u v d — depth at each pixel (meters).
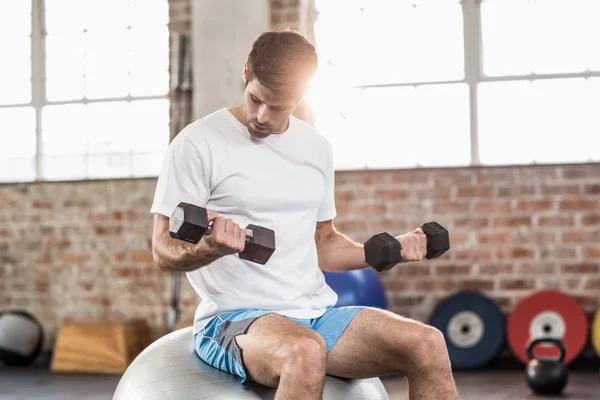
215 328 2.20
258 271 2.19
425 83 5.97
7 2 6.72
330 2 6.09
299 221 2.25
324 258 2.43
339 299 4.79
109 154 6.55
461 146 5.93
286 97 2.03
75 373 5.75
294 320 2.17
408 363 2.01
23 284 6.51
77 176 6.60
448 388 1.97
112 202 6.37
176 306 5.96
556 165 5.69
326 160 2.34
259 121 2.09
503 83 5.87
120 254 6.34
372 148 6.03
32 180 6.66
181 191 2.16
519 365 5.55
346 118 6.06
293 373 1.87
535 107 5.83
